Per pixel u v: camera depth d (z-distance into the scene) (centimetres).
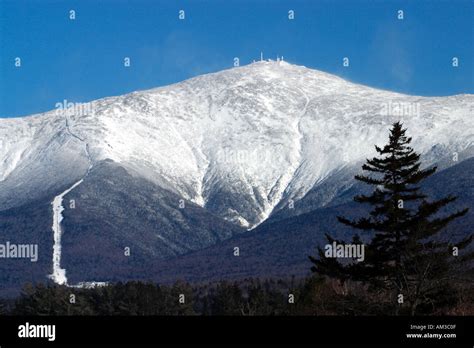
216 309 11944
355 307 6128
